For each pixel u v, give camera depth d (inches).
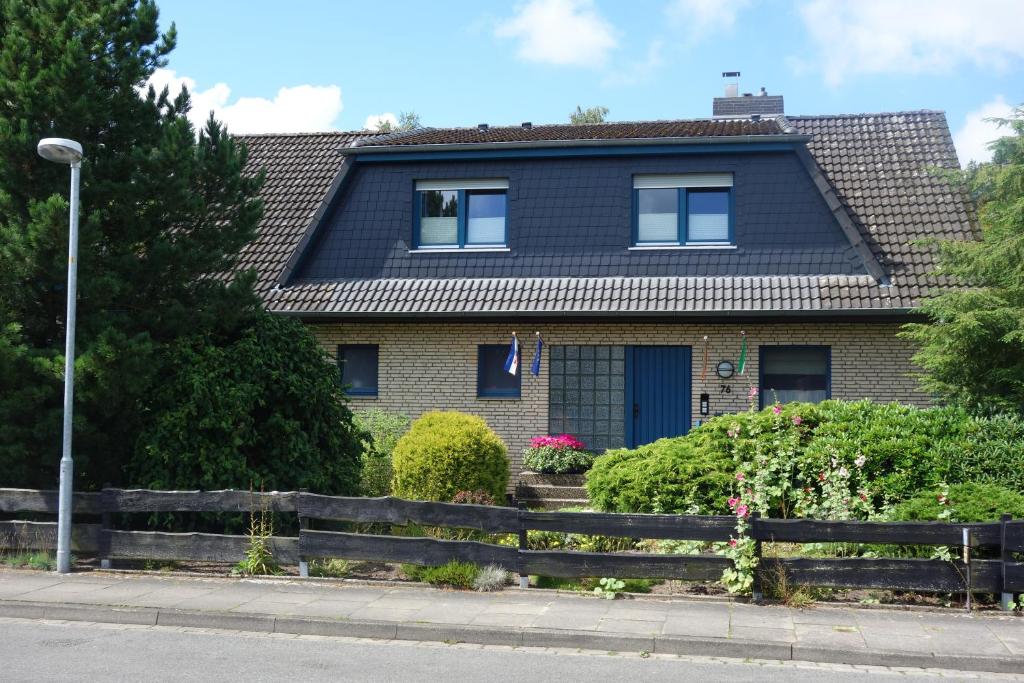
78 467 454.9
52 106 433.1
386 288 692.7
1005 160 535.2
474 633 334.6
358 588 398.3
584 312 639.8
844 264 647.8
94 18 453.4
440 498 531.8
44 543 437.1
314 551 414.9
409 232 714.2
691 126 781.9
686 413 653.9
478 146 695.7
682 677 291.6
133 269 452.1
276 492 423.8
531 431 671.1
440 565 406.3
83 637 333.4
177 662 300.7
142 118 474.9
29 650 313.0
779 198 665.0
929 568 365.7
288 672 290.8
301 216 765.9
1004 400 492.1
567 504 621.6
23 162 442.6
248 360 469.7
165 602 369.1
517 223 697.0
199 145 477.1
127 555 428.1
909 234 661.9
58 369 423.2
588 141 677.3
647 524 389.4
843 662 310.5
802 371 647.8
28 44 439.8
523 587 396.2
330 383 507.5
